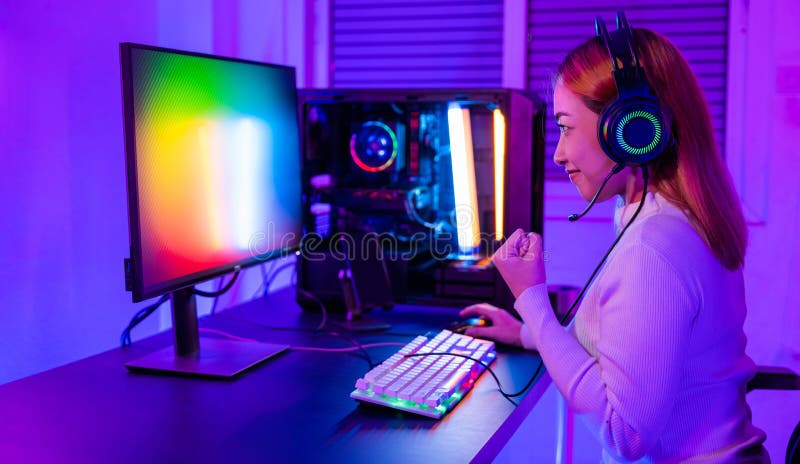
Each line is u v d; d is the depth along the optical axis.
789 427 2.30
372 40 2.49
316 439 0.96
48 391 1.15
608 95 1.03
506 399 1.14
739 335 1.04
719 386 1.01
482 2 2.39
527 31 2.36
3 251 1.51
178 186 1.20
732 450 0.99
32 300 1.58
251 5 2.35
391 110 1.77
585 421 1.02
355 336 1.54
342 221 1.79
